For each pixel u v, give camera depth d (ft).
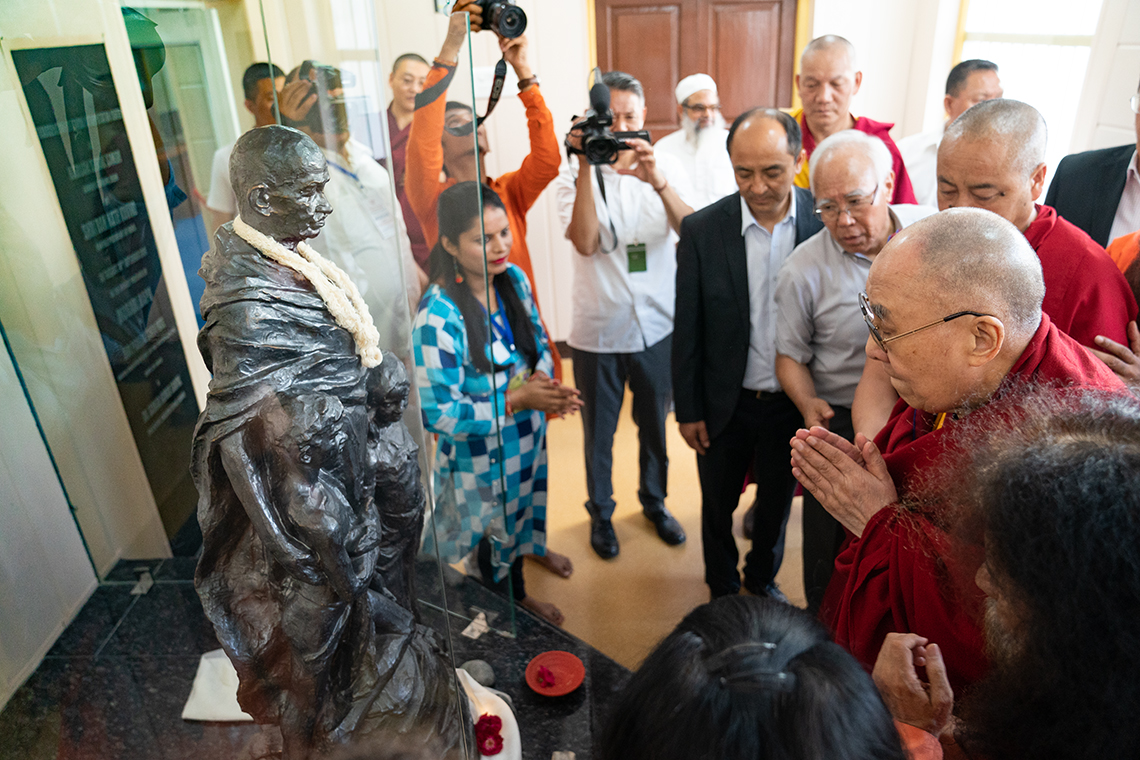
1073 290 4.21
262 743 3.62
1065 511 1.89
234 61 3.59
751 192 5.76
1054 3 9.10
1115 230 5.94
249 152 2.70
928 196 8.50
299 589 2.99
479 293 4.70
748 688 1.55
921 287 3.19
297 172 2.72
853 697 1.55
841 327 5.48
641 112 7.83
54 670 4.13
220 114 3.73
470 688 4.32
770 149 5.57
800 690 1.54
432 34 3.86
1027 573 1.93
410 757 3.27
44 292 3.82
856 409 4.92
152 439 4.33
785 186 5.75
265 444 2.79
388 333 3.93
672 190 7.11
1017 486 2.02
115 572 4.54
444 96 4.01
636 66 11.37
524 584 6.95
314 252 2.99
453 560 5.27
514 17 5.35
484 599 5.41
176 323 4.12
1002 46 10.17
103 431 4.26
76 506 4.35
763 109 5.75
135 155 3.66
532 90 6.40
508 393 5.66
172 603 4.40
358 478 3.10
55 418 4.21
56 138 3.45
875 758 1.52
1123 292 4.27
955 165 4.34
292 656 3.08
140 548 4.55
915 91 11.54
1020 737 2.01
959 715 2.42
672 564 7.68
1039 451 2.11
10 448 4.09
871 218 4.99
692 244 6.07
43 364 4.03
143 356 4.14
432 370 4.48
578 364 8.04
